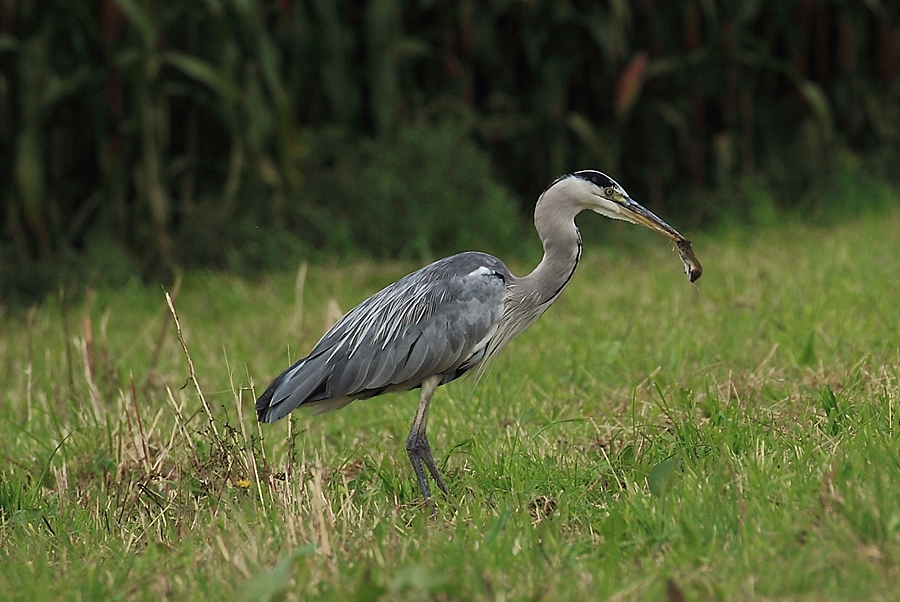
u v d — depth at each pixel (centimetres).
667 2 2048
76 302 1659
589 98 2122
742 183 2017
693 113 2073
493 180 2000
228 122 1812
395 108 1930
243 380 1156
